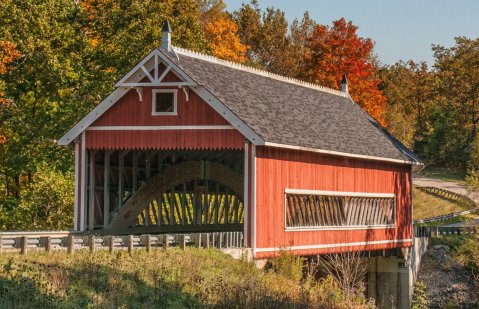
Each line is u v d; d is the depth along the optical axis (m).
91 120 30.80
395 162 40.03
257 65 87.12
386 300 42.16
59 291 19.12
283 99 34.81
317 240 33.03
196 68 30.38
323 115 37.19
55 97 44.00
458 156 94.00
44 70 42.97
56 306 18.14
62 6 45.84
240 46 74.00
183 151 34.97
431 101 100.62
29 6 43.66
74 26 45.66
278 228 30.22
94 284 20.66
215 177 35.22
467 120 96.25
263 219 29.23
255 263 28.36
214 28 72.81
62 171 42.22
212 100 29.03
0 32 42.19
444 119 96.06
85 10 47.56
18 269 20.38
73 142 31.19
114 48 44.44
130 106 30.45
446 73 99.25
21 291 18.48
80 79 43.91
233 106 29.25
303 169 31.98
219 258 26.64
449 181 86.19
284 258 28.83
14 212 40.00
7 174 45.47
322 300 24.55
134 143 30.34
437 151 94.94
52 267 21.16
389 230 39.94
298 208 31.86
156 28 44.72
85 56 45.12
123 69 44.19
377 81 67.75
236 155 35.78
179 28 47.62
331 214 34.47
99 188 31.92
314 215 33.09
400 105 98.31
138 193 33.50
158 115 30.06
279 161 30.27
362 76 66.56
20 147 43.44
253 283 23.61
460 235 48.41
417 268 43.81
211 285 22.91
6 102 42.31
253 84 33.66
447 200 71.44
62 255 22.98
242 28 97.06
